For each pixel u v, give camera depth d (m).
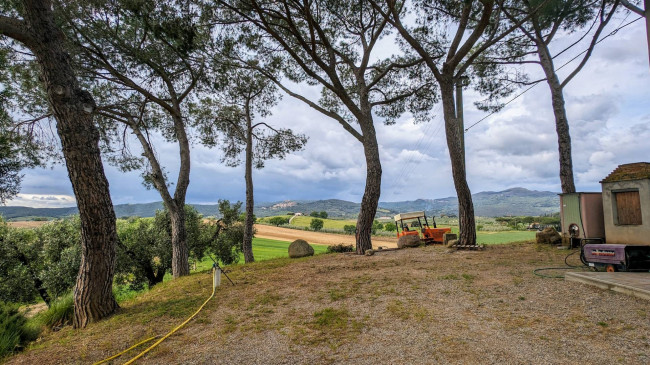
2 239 18.75
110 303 7.38
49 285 17.95
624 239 9.27
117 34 11.60
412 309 5.61
